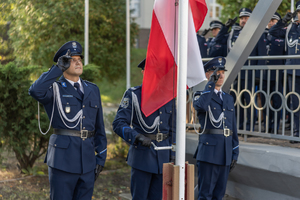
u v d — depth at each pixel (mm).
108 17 11234
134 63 19406
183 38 2195
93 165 2836
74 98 2789
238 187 4195
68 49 2779
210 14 21750
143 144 2838
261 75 4176
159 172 3045
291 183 3529
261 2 3770
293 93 3885
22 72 4883
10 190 4504
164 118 3104
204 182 3525
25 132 5094
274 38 5082
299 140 3785
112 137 6879
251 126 4289
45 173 5391
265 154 3699
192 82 2871
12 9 8750
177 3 2512
